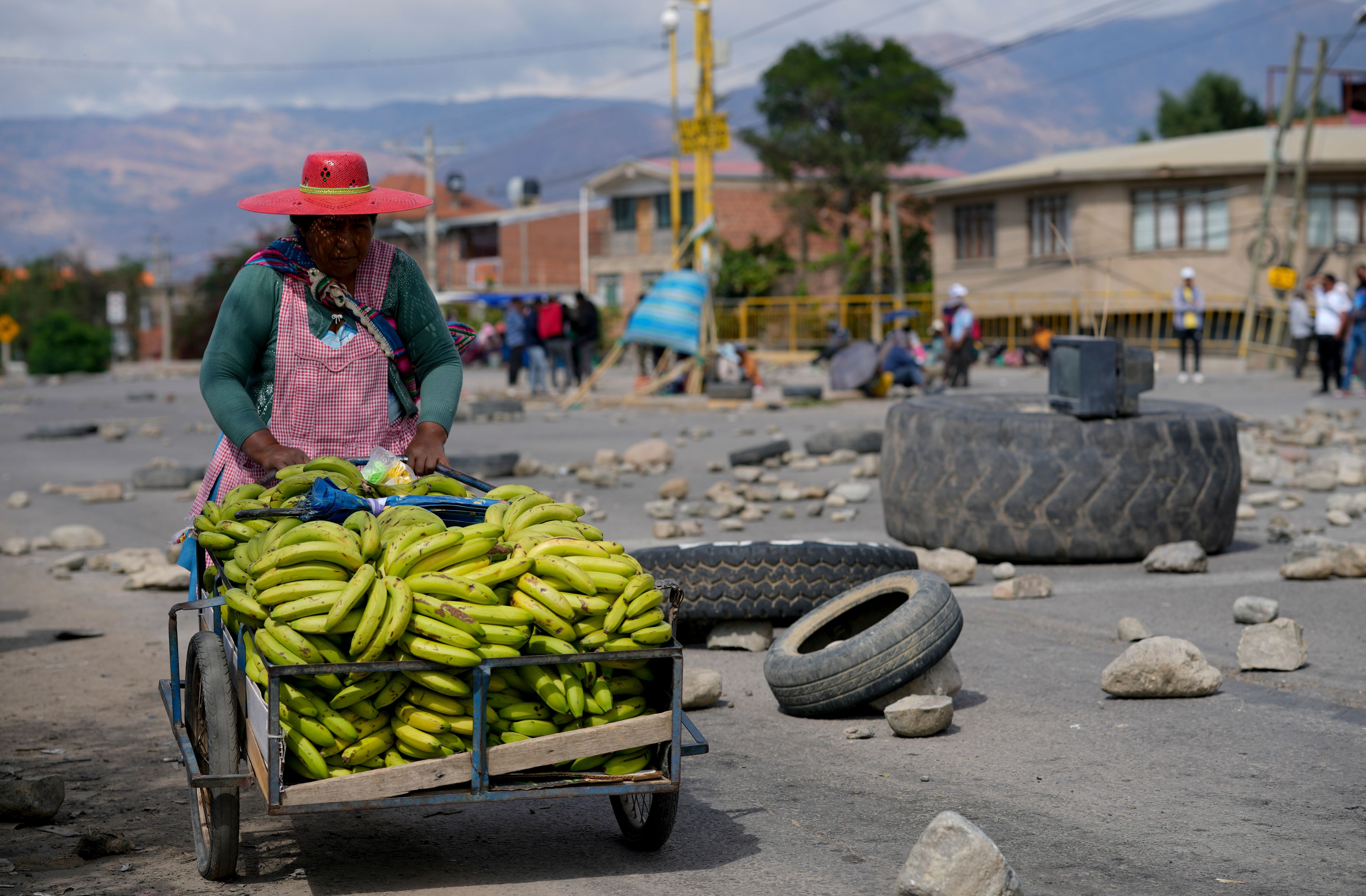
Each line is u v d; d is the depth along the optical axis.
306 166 4.80
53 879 4.25
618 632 4.00
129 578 9.91
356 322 4.90
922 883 3.67
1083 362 9.28
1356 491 12.76
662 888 4.04
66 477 17.80
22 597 9.65
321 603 3.74
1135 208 38.22
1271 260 34.44
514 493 4.65
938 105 56.25
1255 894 3.83
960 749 5.42
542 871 4.23
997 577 9.09
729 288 49.69
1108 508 9.17
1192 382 27.78
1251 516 11.21
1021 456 9.27
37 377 52.72
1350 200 37.12
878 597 6.45
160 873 4.30
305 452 4.87
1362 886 3.87
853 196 52.69
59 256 89.19
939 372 30.20
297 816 4.88
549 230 68.31
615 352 26.48
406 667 3.74
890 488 10.15
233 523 4.24
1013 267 40.91
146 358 84.56
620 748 3.97
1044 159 45.53
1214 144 40.09
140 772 5.52
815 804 4.82
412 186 88.25
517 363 32.00
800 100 55.38
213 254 73.88
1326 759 5.09
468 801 3.82
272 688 3.64
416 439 4.83
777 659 6.12
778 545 7.34
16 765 5.61
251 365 4.84
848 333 34.41
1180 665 6.01
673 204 37.00
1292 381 27.48
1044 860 4.14
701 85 28.05
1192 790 4.79
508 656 3.79
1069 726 5.69
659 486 14.70
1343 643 6.90
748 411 23.83
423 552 3.89
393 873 4.25
